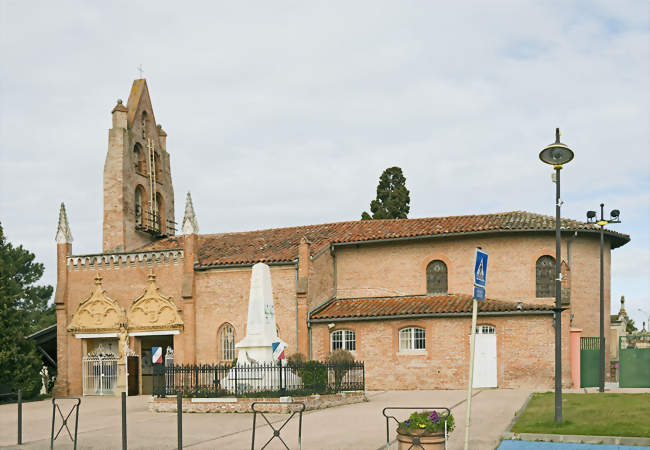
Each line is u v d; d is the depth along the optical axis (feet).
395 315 115.03
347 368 93.40
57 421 81.61
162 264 128.57
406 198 199.21
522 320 110.73
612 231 124.47
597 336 123.34
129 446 59.52
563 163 65.31
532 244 121.08
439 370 112.88
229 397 81.87
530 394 94.58
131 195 142.41
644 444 52.80
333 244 130.00
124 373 126.62
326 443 57.67
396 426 66.59
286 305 120.88
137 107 148.25
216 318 124.88
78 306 131.34
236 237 142.82
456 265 124.67
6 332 120.26
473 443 54.85
